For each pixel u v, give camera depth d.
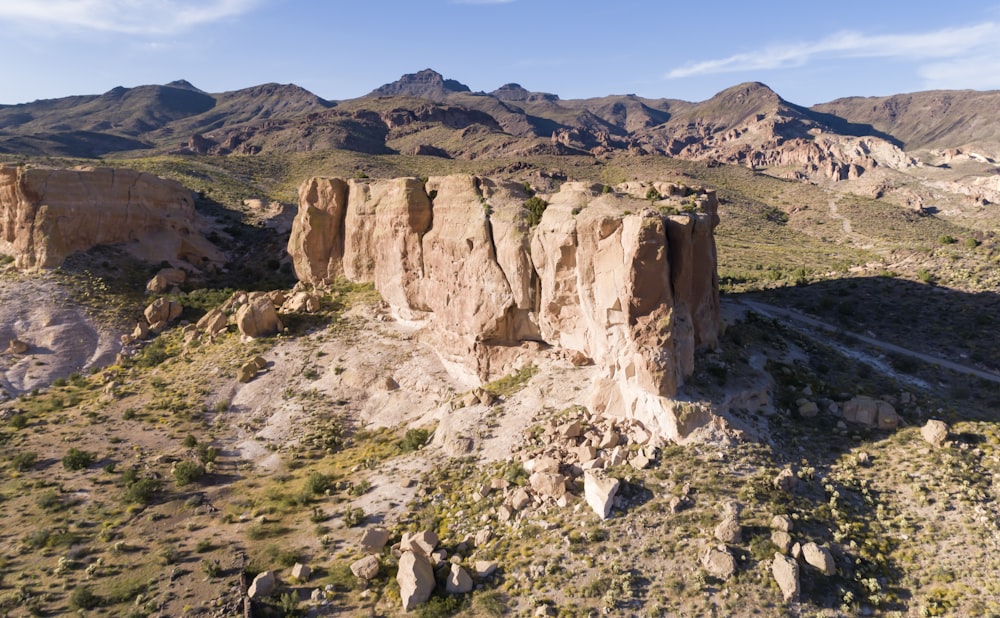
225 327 76.56
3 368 69.88
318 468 51.19
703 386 45.16
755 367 51.88
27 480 48.91
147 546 40.50
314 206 84.81
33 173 88.56
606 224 45.16
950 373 61.41
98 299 83.12
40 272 85.06
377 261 77.12
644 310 43.19
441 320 64.50
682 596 31.72
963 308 74.38
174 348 75.12
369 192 80.62
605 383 45.69
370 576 35.38
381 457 50.59
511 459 43.94
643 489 38.09
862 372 57.44
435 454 47.84
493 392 52.75
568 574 33.72
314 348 69.88
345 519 41.12
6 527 42.75
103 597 35.25
